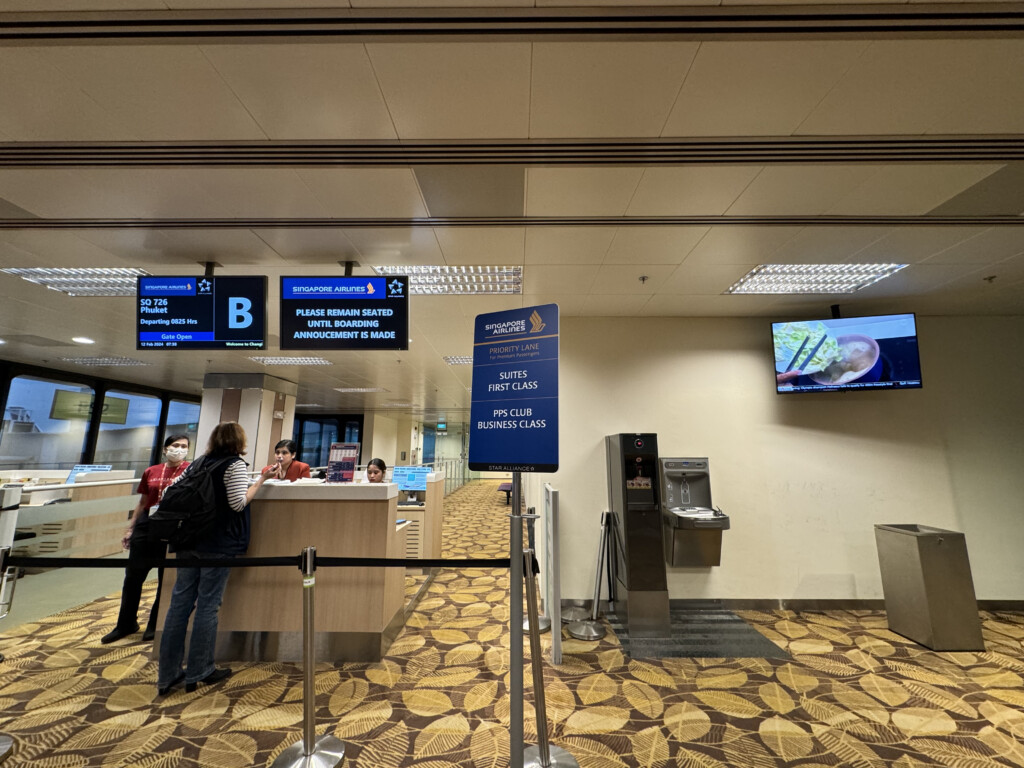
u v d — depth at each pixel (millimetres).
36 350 6277
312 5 1482
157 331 3051
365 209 2643
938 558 3295
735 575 4062
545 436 1815
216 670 2646
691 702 2471
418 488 4781
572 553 4062
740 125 2010
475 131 2039
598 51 1645
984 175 2318
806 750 2072
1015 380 4340
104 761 1958
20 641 3156
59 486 5145
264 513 2988
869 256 3225
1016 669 2871
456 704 2420
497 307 4297
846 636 3398
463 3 1475
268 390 8094
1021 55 1643
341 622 2930
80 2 1467
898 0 1469
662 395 4336
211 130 2023
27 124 1968
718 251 3145
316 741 2070
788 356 4094
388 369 7559
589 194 2504
